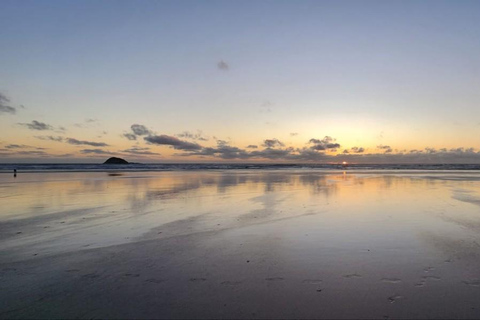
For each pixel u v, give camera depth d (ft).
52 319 11.19
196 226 25.32
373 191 50.88
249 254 18.28
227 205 35.83
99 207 34.32
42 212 31.40
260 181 73.82
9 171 138.82
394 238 21.59
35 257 17.84
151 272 15.52
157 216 29.37
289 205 35.88
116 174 109.70
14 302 12.42
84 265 16.52
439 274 15.16
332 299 12.62
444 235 22.36
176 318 11.25
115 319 11.19
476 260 17.11
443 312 11.59
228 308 11.93
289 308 11.92
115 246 19.93
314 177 93.91
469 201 39.17
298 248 19.38
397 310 11.75
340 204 36.63
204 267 16.19
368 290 13.43
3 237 22.02
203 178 85.87
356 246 19.76
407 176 102.53
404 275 15.06
